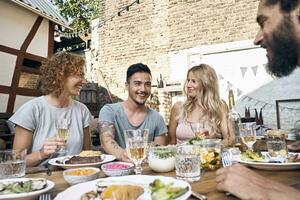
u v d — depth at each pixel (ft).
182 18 23.75
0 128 17.29
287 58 3.74
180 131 8.55
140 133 4.25
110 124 6.86
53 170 4.61
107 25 27.86
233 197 3.05
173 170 4.43
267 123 19.83
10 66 18.90
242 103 20.80
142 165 4.91
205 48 22.49
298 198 2.76
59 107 6.68
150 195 2.82
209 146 4.66
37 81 21.12
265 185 2.97
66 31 30.12
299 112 18.80
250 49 20.72
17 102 19.34
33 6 19.88
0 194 3.00
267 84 20.01
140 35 25.90
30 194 2.97
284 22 3.57
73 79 6.63
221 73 21.72
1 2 18.24
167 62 24.27
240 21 21.15
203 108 8.66
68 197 2.88
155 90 24.45
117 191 2.70
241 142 6.86
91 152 5.05
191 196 3.05
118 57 27.07
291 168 4.25
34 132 6.34
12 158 4.07
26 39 20.06
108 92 26.99
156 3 25.17
